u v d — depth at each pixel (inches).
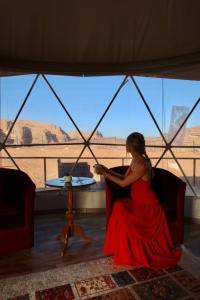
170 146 224.7
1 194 170.4
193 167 296.5
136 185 144.4
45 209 225.1
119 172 172.4
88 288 117.0
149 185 145.3
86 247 157.3
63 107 223.3
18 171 168.7
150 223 137.3
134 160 144.8
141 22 161.3
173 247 141.1
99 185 232.2
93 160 260.4
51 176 302.7
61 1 144.9
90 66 211.0
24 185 150.7
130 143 144.5
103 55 201.2
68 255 147.3
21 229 144.6
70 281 122.2
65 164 272.4
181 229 156.5
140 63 208.1
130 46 188.4
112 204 156.6
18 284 120.0
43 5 147.2
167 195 164.7
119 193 163.6
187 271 129.6
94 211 229.9
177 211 155.7
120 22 162.4
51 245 160.6
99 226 194.9
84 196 229.3
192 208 203.9
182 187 155.7
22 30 168.1
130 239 134.1
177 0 140.4
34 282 121.4
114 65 211.3
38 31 170.2
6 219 141.9
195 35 170.6
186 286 117.6
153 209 140.9
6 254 148.2
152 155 230.8
